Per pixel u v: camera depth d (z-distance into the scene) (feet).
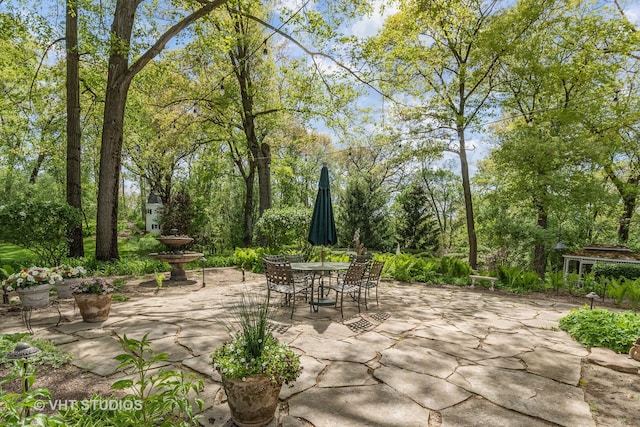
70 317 16.88
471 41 43.16
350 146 49.98
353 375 11.07
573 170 42.16
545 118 43.50
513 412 9.13
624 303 27.17
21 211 26.91
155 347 12.89
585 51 41.19
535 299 27.66
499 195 46.32
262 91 55.47
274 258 24.82
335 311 19.85
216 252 56.34
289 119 62.90
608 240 65.57
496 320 19.25
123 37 31.76
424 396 9.84
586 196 40.70
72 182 33.47
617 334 14.84
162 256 28.12
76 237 33.27
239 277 32.68
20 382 9.81
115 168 32.73
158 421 7.97
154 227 89.86
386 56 38.06
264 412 8.07
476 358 12.98
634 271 39.63
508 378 11.25
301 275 25.00
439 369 11.78
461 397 9.85
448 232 98.22
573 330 16.39
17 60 40.09
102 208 32.24
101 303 16.02
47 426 5.04
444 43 45.85
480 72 44.14
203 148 74.49
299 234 40.63
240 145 58.85
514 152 40.16
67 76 33.78
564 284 31.68
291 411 8.86
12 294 22.21
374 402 9.41
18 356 7.58
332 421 8.43
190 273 34.63
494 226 50.39
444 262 35.88
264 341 8.59
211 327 15.51
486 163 64.39
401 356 12.85
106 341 13.38
